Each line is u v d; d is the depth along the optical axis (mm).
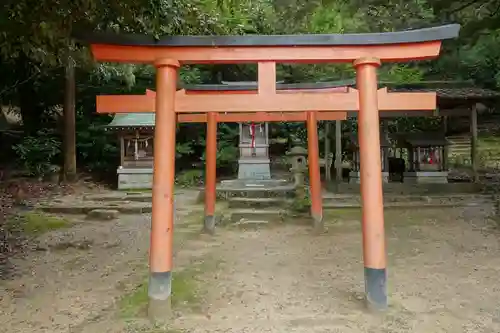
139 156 13305
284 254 6102
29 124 14859
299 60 3902
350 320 3641
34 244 6711
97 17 4863
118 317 3770
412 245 6543
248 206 9602
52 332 3486
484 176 13211
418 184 11609
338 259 5785
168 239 3754
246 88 6895
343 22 12094
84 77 14242
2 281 4902
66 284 4809
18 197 10367
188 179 14844
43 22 4527
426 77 17641
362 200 3881
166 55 3826
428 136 11969
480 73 18719
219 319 3693
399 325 3535
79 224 8531
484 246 6367
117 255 6184
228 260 5785
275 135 18078
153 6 4461
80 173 14055
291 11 9703
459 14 8617
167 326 3539
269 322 3621
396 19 8883
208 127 7699
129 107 3945
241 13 10555
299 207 8672
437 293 4332
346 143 14375
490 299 4148
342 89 6094
